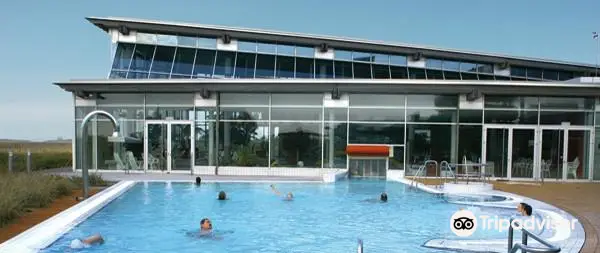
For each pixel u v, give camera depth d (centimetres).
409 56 2353
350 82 1792
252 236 827
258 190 1448
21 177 1160
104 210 1043
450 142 1842
